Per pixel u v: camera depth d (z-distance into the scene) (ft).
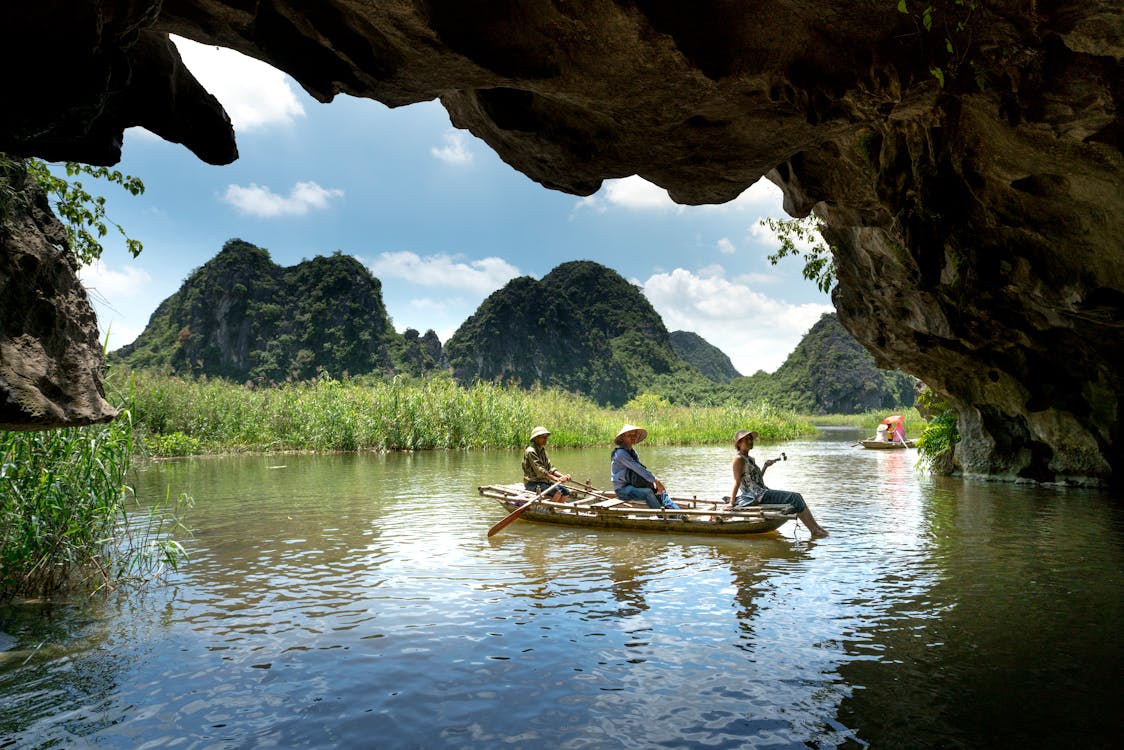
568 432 82.94
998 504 30.81
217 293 335.67
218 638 13.79
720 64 12.17
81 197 16.55
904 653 12.80
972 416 40.01
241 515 28.43
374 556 21.04
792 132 14.17
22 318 9.24
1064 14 11.76
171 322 352.28
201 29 10.93
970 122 18.26
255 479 41.81
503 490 29.19
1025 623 14.40
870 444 77.66
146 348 347.36
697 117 13.94
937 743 9.48
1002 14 12.16
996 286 24.70
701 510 25.09
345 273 345.10
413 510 29.84
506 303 468.75
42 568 16.83
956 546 22.07
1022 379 32.96
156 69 10.81
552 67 11.87
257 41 11.27
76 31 7.79
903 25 12.40
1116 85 13.05
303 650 13.14
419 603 16.15
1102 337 27.99
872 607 15.64
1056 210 20.36
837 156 22.16
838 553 21.30
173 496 33.96
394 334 354.95
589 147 14.92
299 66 11.67
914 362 37.63
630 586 17.58
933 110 17.98
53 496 16.65
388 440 68.64
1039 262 22.85
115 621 14.83
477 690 11.37
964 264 24.03
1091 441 33.55
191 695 11.22
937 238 22.63
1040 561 19.90
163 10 10.39
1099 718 10.12
